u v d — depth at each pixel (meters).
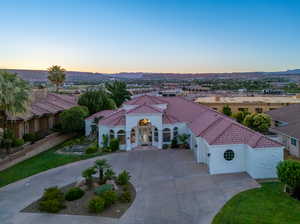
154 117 27.97
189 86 159.38
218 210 13.92
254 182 17.84
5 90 22.16
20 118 28.38
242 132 20.64
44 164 23.67
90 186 17.19
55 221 13.10
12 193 17.03
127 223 12.80
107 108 45.00
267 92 83.38
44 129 36.41
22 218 13.51
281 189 16.48
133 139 29.08
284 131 26.23
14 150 25.44
